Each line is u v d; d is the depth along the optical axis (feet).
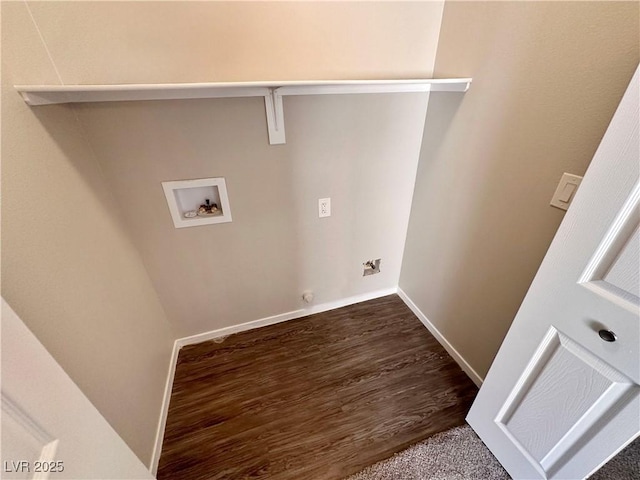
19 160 2.47
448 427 4.38
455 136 4.46
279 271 5.73
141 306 4.35
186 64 3.58
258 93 3.92
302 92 4.13
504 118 3.60
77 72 3.17
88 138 3.61
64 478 1.72
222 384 5.08
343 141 4.81
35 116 2.78
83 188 3.36
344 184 5.23
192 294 5.31
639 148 1.99
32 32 2.79
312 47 3.97
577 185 2.93
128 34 3.25
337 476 3.85
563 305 2.72
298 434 4.34
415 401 4.77
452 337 5.47
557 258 2.69
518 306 3.96
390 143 5.12
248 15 3.57
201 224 4.70
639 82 1.92
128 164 3.92
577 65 2.73
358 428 4.40
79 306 2.87
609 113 2.58
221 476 3.88
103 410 2.96
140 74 3.45
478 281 4.58
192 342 5.82
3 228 2.17
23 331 1.55
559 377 2.91
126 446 2.39
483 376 4.84
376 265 6.62
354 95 4.48
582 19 2.62
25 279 2.27
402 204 5.91
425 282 6.02
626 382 2.41
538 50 3.05
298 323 6.35
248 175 4.56
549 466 3.26
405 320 6.44
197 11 3.38
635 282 2.20
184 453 4.13
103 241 3.59
